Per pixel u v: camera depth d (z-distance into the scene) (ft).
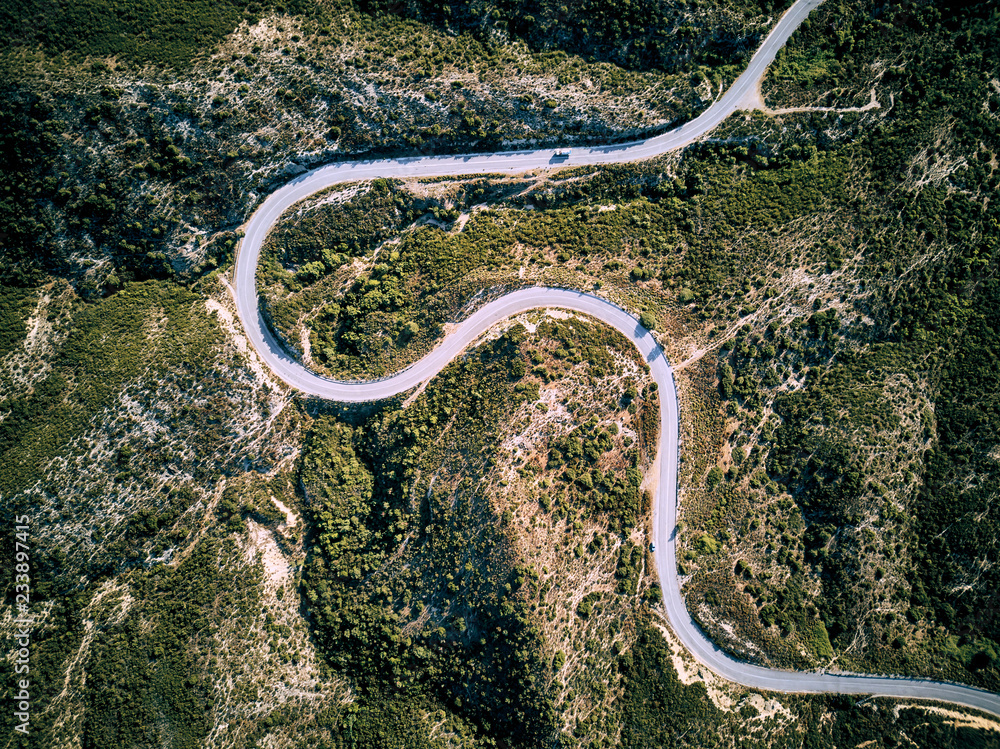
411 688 246.47
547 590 223.71
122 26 223.92
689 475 240.53
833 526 236.84
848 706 233.35
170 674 224.74
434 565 239.50
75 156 225.56
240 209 247.29
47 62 218.79
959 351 245.86
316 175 250.37
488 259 248.32
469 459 233.96
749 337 244.22
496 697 234.99
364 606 250.16
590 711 229.04
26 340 233.14
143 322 241.14
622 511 234.58
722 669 237.25
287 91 236.02
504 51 248.93
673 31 250.37
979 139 250.98
